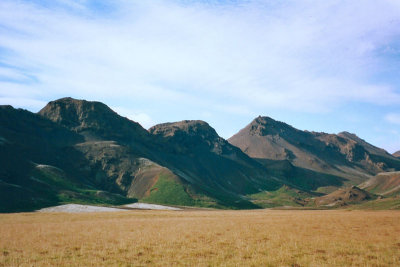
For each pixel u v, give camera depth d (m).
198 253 33.22
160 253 33.22
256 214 102.06
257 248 35.69
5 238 42.44
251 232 48.06
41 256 31.75
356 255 33.06
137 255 32.53
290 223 61.66
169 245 37.38
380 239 42.00
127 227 55.44
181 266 28.27
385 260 31.12
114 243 38.81
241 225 58.25
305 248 36.09
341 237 43.56
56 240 40.88
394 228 52.97
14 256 31.44
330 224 59.16
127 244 37.88
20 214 99.94
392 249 36.06
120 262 29.61
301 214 96.69
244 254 32.88
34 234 46.22
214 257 31.56
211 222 65.38
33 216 88.44
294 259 31.12
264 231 49.16
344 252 34.53
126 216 88.94
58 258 30.94
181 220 72.25
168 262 29.53
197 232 48.00
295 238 42.44
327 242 39.66
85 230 51.06
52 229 52.78
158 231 49.38
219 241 39.84
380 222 62.31
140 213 104.06
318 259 31.25
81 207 179.75
